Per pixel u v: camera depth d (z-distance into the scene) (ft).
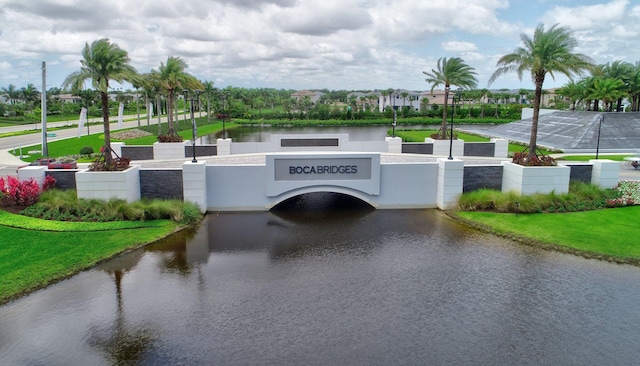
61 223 78.54
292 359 43.37
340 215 91.45
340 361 43.06
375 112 355.15
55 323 49.67
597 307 53.36
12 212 81.87
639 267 64.23
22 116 330.95
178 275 62.34
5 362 42.96
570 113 205.77
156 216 83.15
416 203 96.78
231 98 386.52
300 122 329.11
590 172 98.99
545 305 53.88
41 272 61.26
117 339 46.75
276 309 52.90
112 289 57.88
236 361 43.09
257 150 138.21
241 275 62.39
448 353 44.45
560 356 44.04
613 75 215.92
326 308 53.16
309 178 93.40
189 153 134.51
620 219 83.10
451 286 58.90
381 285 59.31
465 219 86.74
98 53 87.56
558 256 68.49
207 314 51.67
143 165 113.70
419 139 179.73
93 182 84.64
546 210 88.53
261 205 94.32
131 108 438.40
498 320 50.49
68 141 182.29
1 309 52.42
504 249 71.82
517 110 349.20
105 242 72.59
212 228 82.74
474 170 96.73
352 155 92.73
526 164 94.32
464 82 149.07
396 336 47.29
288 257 69.05
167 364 42.78
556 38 91.76
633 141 165.07
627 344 46.01
